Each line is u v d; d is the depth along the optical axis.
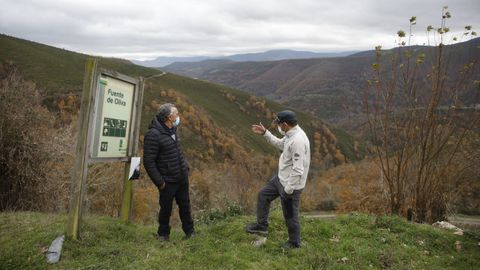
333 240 6.09
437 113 7.91
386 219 7.15
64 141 12.12
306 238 6.12
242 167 57.44
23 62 106.31
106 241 5.49
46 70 105.81
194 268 4.67
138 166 6.34
